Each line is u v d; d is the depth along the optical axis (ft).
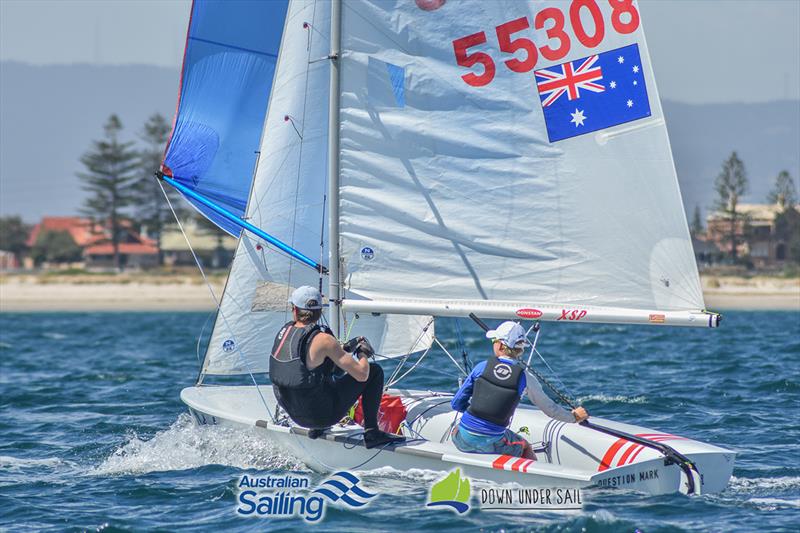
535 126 104.78
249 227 120.67
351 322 118.01
